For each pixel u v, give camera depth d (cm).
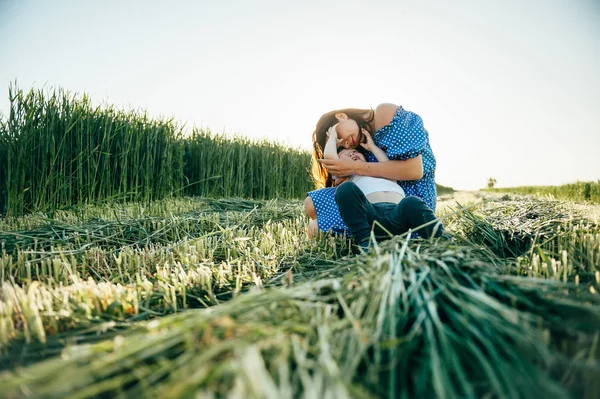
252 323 108
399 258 147
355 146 276
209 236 304
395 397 91
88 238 275
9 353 123
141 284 174
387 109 259
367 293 124
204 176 769
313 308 121
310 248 248
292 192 1002
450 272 138
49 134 496
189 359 95
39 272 218
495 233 259
